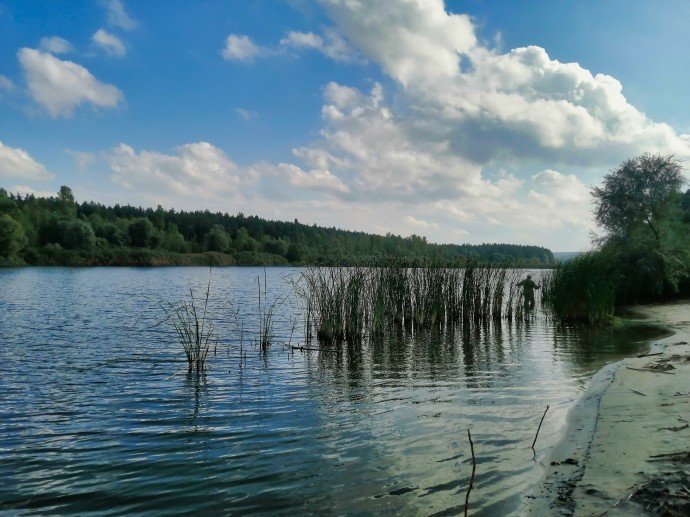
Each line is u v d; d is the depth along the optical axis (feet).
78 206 485.97
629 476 17.98
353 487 19.13
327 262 60.95
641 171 108.99
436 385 36.35
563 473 19.12
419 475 20.04
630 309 93.50
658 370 36.45
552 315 80.18
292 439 24.77
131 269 287.48
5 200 315.78
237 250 393.50
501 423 26.61
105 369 41.98
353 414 28.96
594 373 39.58
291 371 41.75
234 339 58.54
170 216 487.61
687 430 22.35
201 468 21.29
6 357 46.78
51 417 28.84
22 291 124.67
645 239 107.04
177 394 33.99
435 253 76.64
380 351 51.78
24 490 19.40
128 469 21.29
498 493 17.99
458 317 75.61
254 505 17.92
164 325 68.80
